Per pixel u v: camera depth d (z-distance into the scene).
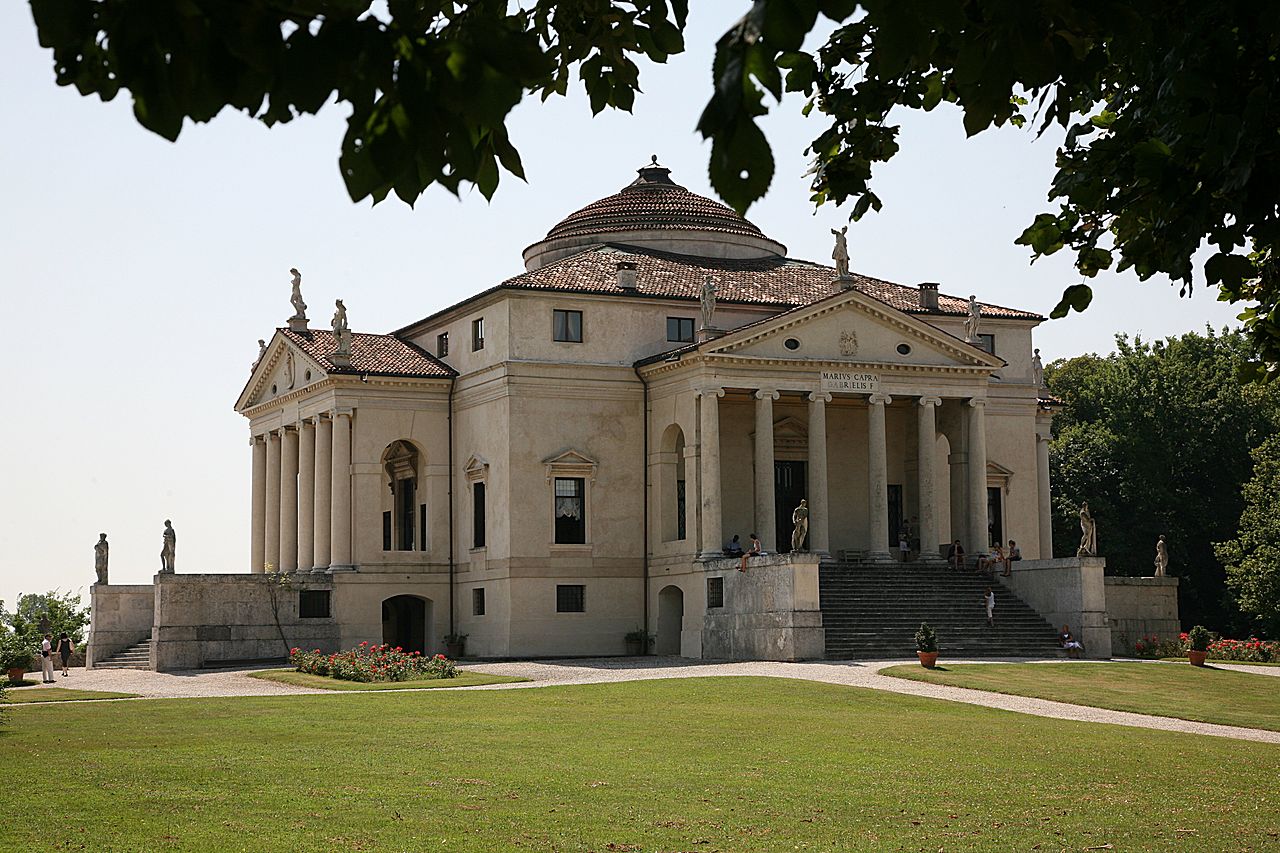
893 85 14.27
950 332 84.38
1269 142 10.39
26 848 23.36
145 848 23.36
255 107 6.74
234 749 34.97
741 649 66.88
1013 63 7.61
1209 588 102.31
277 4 6.54
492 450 76.31
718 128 6.21
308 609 75.94
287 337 83.75
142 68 6.34
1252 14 9.13
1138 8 8.76
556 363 75.56
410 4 6.95
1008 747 35.94
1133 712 46.56
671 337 78.50
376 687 55.03
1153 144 10.75
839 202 15.38
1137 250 13.31
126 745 35.97
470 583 78.12
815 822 25.47
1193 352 109.25
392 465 85.75
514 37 6.85
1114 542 100.69
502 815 26.11
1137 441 101.00
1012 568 72.94
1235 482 101.25
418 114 6.77
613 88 12.84
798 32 6.18
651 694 48.84
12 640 67.25
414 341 86.69
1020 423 85.50
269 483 88.31
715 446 72.00
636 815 26.16
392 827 25.02
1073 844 23.50
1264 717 45.84
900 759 33.56
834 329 74.69
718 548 71.50
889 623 68.38
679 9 10.05
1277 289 16.39
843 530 80.69
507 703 46.53
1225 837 24.09
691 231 88.19
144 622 79.25
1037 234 14.16
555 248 90.94
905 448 81.56
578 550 75.44
